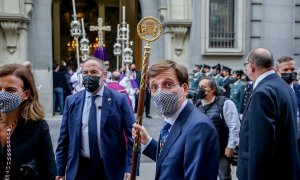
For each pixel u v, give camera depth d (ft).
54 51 81.30
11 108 8.40
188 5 49.42
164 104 8.22
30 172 8.33
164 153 8.04
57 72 50.01
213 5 50.72
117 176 13.24
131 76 40.06
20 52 45.85
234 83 40.14
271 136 10.71
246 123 11.69
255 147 10.73
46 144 9.02
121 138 13.62
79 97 13.58
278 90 11.29
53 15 80.94
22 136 8.66
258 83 11.81
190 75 49.11
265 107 10.86
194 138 7.63
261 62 11.87
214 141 7.66
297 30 52.65
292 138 11.19
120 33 35.32
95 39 84.07
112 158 13.14
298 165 11.23
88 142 13.01
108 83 25.66
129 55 34.14
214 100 17.12
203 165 7.45
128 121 13.53
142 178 22.77
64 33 83.51
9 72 8.59
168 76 8.23
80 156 13.10
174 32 49.32
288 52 52.70
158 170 8.09
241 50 50.65
